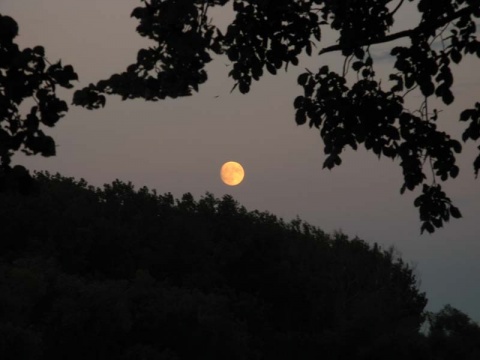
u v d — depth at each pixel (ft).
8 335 430.61
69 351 507.30
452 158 118.32
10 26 69.62
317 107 117.80
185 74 98.07
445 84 111.86
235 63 112.37
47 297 529.86
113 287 552.82
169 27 94.22
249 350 628.69
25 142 74.38
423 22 109.91
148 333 570.87
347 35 111.34
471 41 113.09
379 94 115.75
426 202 121.80
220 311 592.60
